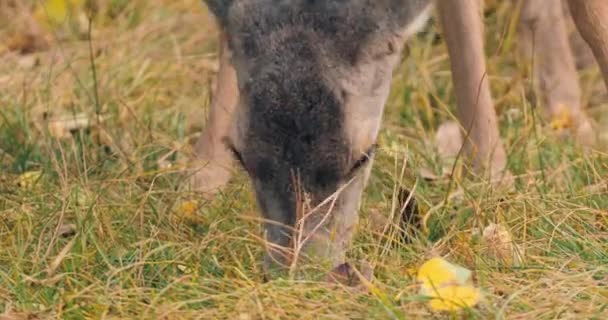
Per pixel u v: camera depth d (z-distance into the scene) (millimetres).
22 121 17062
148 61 19375
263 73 11109
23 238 13625
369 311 11297
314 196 11172
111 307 11984
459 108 15227
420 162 15703
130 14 20906
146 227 13758
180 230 13742
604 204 14234
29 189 14914
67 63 18188
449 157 15961
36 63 19328
